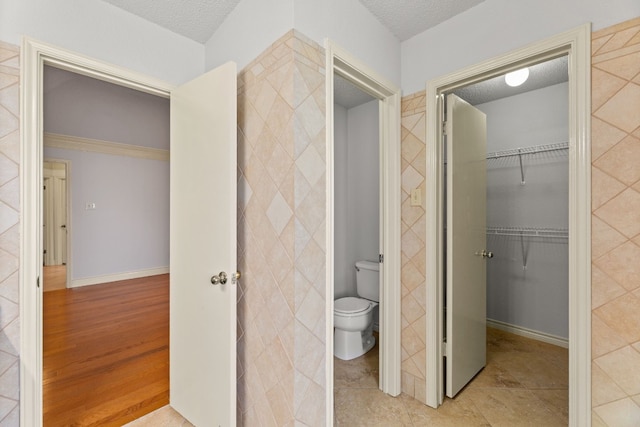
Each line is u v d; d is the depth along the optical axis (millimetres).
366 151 2947
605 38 1212
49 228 5957
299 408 1251
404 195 1880
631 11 1157
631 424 1155
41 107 1333
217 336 1453
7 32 1237
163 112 3988
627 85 1163
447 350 1823
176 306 1750
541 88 2607
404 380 1889
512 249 2816
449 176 1809
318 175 1337
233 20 1597
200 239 1562
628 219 1160
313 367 1312
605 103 1208
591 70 1240
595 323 1230
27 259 1273
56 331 2814
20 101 1260
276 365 1326
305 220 1275
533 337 2691
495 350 2479
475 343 2078
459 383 1896
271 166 1347
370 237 2926
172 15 1618
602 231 1214
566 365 2242
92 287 4418
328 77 1377
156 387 1957
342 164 3057
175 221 1760
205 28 1733
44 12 1324
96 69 1483
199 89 1566
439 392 1777
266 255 1382
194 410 1598
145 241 5195
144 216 5172
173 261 1781
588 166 1240
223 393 1416
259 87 1419
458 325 1876
